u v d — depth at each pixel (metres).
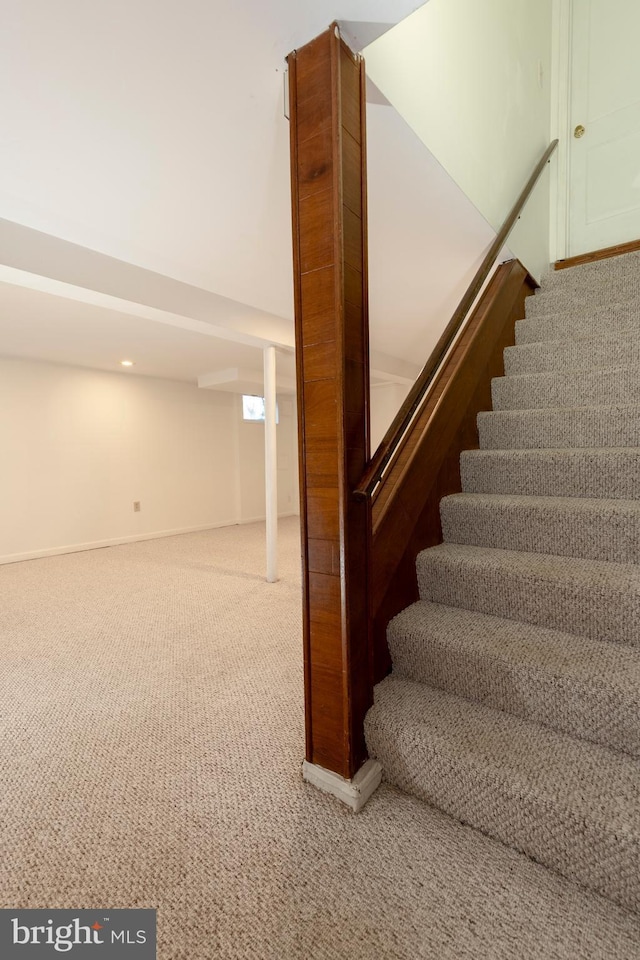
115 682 1.76
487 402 2.05
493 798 0.95
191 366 4.56
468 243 1.97
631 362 1.84
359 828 1.02
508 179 2.05
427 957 0.76
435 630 1.27
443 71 1.48
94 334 3.36
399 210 1.70
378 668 1.28
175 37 0.93
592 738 1.02
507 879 0.89
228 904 0.86
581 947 0.76
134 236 1.80
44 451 4.28
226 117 1.16
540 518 1.45
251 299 2.57
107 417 4.75
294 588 3.09
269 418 3.16
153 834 1.02
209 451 5.73
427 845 0.97
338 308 0.96
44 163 1.33
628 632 1.14
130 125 1.18
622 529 1.31
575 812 0.85
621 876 0.81
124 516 4.89
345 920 0.82
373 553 1.25
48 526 4.30
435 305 2.71
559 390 1.91
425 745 1.05
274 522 3.24
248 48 0.97
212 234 1.78
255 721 1.48
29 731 1.44
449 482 1.72
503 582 1.32
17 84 1.03
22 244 1.72
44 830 1.04
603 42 2.60
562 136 2.73
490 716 1.12
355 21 0.92
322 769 1.13
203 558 4.07
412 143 1.33
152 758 1.30
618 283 2.18
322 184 0.97
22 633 2.30
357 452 1.04
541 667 1.07
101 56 0.97
